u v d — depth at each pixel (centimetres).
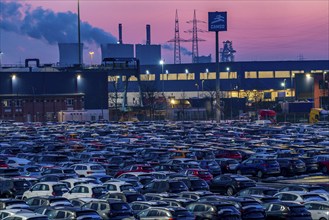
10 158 7744
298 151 8775
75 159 7806
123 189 5156
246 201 4328
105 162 7600
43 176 6066
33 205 4569
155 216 3991
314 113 16488
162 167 6850
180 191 5359
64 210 3981
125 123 15550
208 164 7219
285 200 4756
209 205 4188
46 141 10481
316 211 4400
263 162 7288
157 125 14675
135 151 8600
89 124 15088
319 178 7406
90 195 5044
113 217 4166
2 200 4509
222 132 12388
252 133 12394
